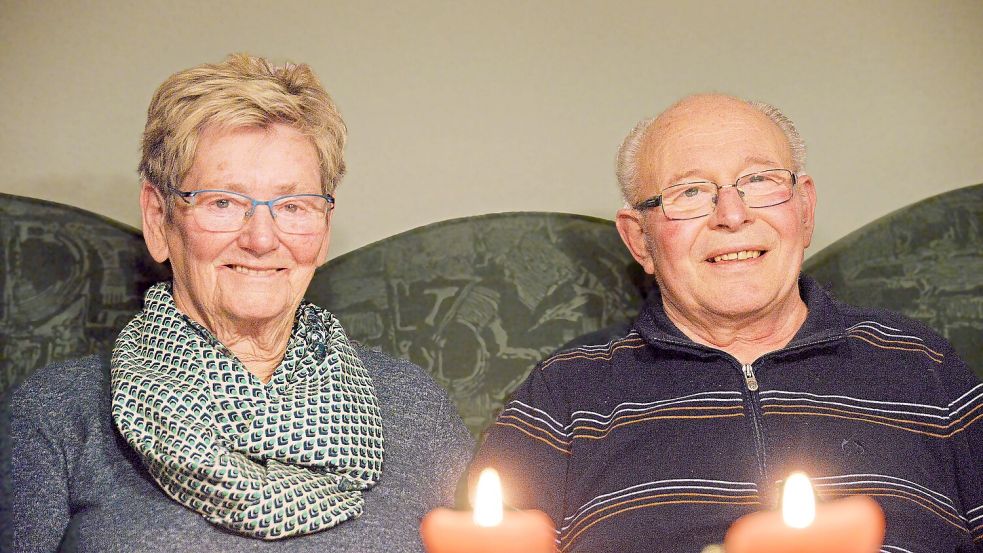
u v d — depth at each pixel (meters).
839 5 1.97
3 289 1.63
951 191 1.84
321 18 1.94
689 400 1.40
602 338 1.69
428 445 1.45
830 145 1.96
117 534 1.19
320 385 1.35
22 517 1.24
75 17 1.83
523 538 1.01
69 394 1.31
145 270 1.69
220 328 1.34
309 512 1.22
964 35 1.96
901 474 1.31
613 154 1.98
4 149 1.80
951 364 1.42
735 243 1.40
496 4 1.98
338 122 1.39
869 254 1.81
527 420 1.47
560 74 1.98
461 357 1.73
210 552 1.18
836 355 1.41
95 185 1.83
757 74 1.98
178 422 1.21
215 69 1.33
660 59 1.98
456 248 1.80
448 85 1.97
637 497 1.34
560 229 1.82
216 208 1.29
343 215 1.93
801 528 0.93
